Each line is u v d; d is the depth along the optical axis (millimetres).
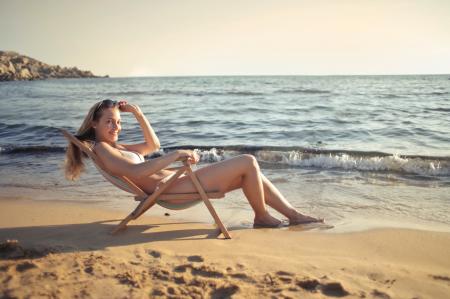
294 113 16359
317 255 3354
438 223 4395
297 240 3768
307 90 35188
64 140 11188
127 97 30469
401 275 2891
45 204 5207
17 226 4227
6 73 104000
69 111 18938
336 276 2857
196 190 3949
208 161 8633
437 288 2668
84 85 63938
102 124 4016
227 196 5652
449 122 12891
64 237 3820
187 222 4430
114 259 3135
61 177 6961
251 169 4086
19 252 3184
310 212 4840
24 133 12258
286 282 2711
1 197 5637
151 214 4773
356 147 9250
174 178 3818
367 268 3027
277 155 8469
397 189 5977
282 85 49094
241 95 29641
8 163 8289
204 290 2582
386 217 4617
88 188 6152
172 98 28219
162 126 13148
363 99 23656
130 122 14109
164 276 2799
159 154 9125
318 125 12766
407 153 8430
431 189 5980
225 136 11219
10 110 19547
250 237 3852
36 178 6898
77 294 2502
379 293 2570
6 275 2762
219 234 3963
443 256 3361
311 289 2604
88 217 4594
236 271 2922
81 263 3025
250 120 14352
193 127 12922
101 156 3846
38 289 2549
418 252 3453
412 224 4340
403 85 45406
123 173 3777
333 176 6906
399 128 11766
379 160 7672
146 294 2516
